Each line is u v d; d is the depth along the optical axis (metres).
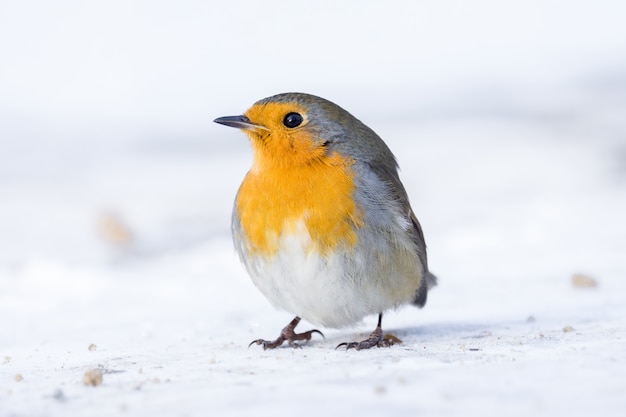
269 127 7.86
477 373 5.75
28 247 15.82
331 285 7.66
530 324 8.68
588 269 12.46
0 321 10.59
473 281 12.19
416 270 8.20
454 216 17.45
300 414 4.87
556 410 4.73
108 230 15.86
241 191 8.04
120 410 5.25
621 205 17.27
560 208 17.25
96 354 7.94
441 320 9.46
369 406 4.95
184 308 11.27
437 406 4.89
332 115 7.98
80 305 11.67
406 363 6.41
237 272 13.78
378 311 8.00
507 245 14.84
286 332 8.19
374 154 8.19
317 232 7.59
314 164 7.80
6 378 6.73
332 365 6.52
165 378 6.27
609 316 8.86
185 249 15.55
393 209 7.91
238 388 5.67
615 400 4.89
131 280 13.35
